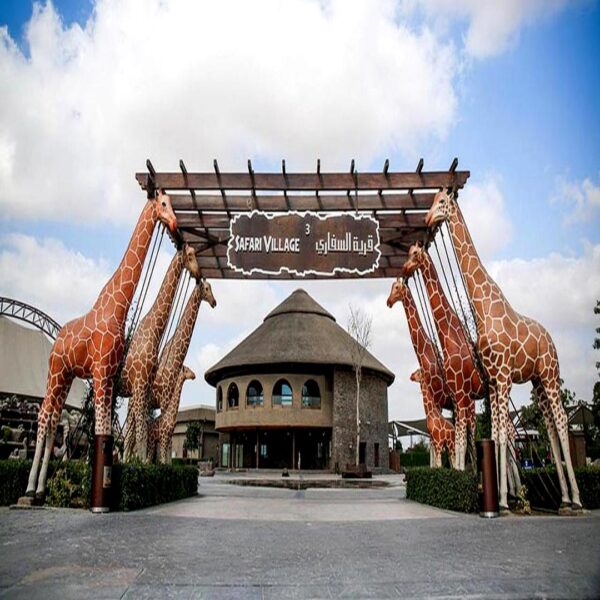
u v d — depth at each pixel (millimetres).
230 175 13336
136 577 5602
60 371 12242
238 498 15156
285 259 13469
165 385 16359
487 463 10859
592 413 28516
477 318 12086
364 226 13617
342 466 38281
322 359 38344
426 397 15469
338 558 6586
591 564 6250
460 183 13141
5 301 35719
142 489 11523
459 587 5328
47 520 9430
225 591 5176
